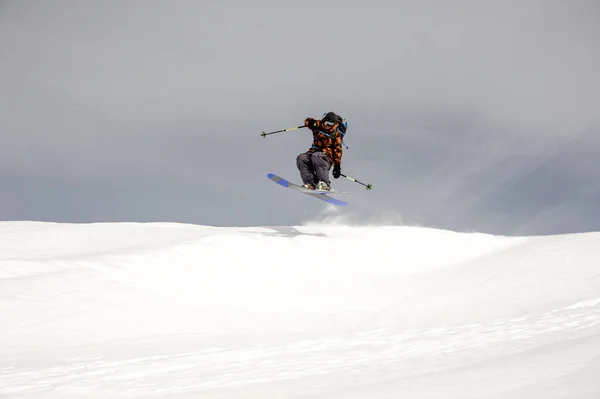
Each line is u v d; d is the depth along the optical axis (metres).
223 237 21.52
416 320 14.30
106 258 18.02
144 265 17.97
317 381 7.98
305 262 20.16
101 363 10.71
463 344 10.12
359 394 6.58
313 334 13.52
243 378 8.75
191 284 17.27
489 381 6.32
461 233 24.83
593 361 6.48
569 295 15.53
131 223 25.66
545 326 11.07
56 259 17.70
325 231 24.67
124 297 15.64
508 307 14.80
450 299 16.14
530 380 6.11
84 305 14.80
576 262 18.84
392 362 9.02
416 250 22.23
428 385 6.53
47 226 24.28
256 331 13.99
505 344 9.52
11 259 17.12
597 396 5.25
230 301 16.38
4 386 9.03
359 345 11.10
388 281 18.72
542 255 20.20
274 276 18.72
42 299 14.80
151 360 10.78
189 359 10.66
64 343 12.66
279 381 8.28
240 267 19.08
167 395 8.02
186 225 25.73
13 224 24.67
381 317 14.88
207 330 14.04
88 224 25.12
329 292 17.55
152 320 14.44
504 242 23.56
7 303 14.34
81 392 8.47
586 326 10.46
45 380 9.34
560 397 5.39
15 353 11.87
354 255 21.28
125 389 8.53
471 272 19.25
